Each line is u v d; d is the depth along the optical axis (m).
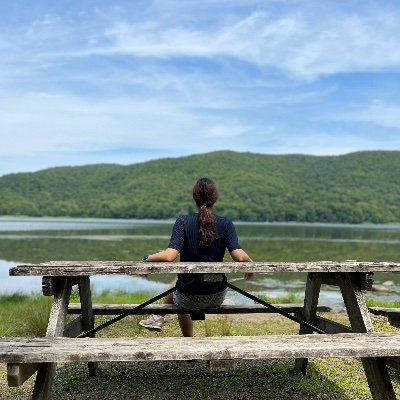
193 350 2.82
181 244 3.99
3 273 20.75
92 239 47.34
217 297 4.25
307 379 4.43
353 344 3.02
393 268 3.55
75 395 4.00
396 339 3.17
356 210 188.38
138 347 2.89
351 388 4.21
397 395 4.09
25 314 7.59
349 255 31.91
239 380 4.40
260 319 7.36
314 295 4.29
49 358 2.74
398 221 191.50
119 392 4.08
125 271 3.30
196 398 3.96
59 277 3.60
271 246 40.53
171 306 4.46
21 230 73.25
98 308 4.59
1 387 4.24
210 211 4.09
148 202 199.50
